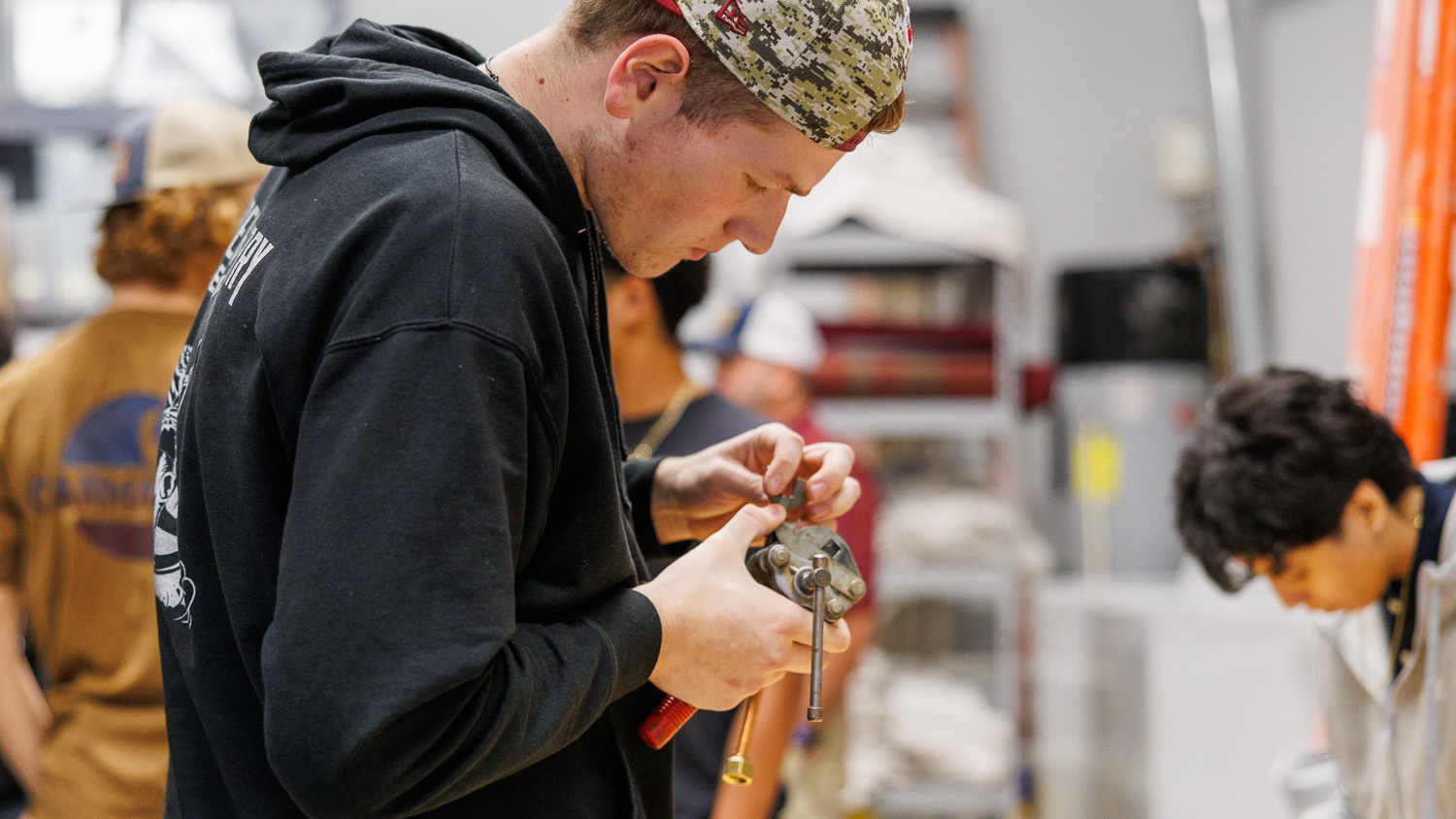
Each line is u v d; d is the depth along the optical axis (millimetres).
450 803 823
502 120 826
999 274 3637
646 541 1201
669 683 880
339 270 751
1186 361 4230
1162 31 4727
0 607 1760
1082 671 3570
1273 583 1548
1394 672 1550
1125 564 4152
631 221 914
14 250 3611
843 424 3484
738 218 919
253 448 790
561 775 877
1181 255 4430
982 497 3578
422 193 755
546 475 794
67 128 3807
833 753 2906
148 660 1704
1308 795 1797
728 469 1129
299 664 683
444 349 714
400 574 685
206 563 852
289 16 4000
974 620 4215
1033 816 4219
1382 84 1755
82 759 1691
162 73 3936
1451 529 1429
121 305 1771
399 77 851
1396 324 1665
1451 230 1632
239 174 1794
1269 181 4113
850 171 3535
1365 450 1444
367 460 699
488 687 720
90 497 1713
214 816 882
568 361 812
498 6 4316
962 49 4613
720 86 855
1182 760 2910
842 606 932
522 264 758
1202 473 1516
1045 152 4754
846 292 3877
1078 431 4234
